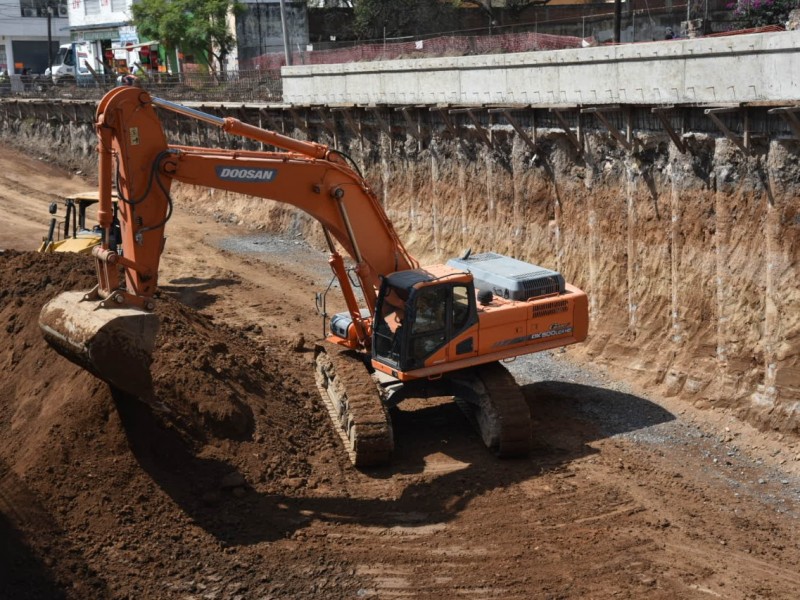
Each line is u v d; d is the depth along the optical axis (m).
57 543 10.46
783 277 14.27
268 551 11.11
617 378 17.28
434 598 10.33
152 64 47.62
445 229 23.70
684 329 16.33
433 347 13.61
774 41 14.11
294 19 43.50
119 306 11.51
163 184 11.99
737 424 14.88
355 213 13.81
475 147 22.33
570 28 36.38
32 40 67.25
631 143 17.30
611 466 13.70
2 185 40.12
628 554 11.23
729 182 15.16
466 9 41.34
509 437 13.55
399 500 12.55
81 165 43.25
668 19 32.91
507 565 11.00
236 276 25.47
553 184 19.78
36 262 18.39
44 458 11.78
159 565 10.55
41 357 14.78
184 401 13.29
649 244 17.12
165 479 11.99
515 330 14.34
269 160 12.88
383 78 25.58
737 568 10.98
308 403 15.38
